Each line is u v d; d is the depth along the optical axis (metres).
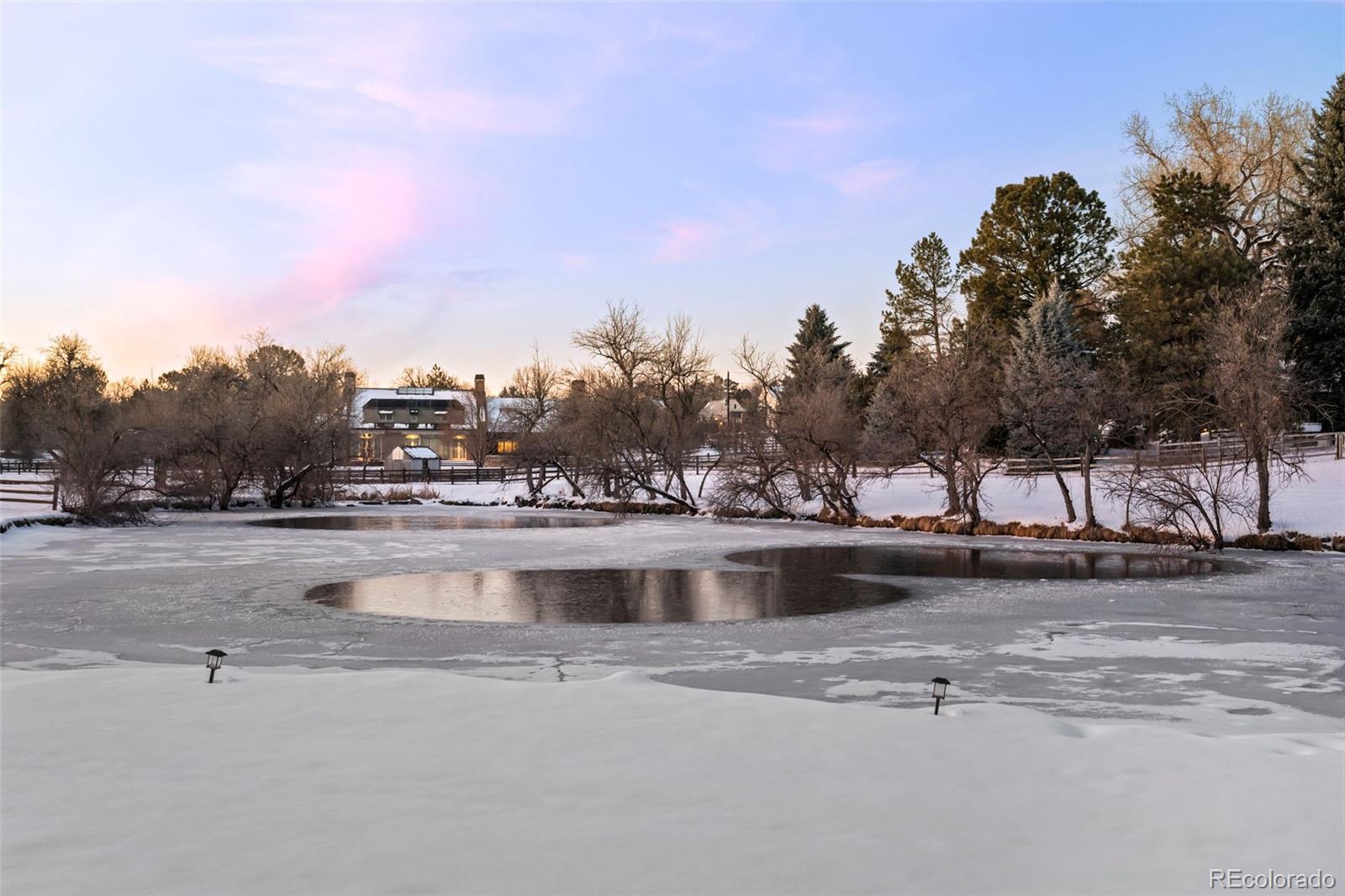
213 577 25.17
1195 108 53.72
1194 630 17.36
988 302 61.97
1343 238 46.47
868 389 71.06
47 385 100.69
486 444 95.06
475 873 4.99
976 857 5.34
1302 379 43.72
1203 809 6.21
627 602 20.92
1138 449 41.84
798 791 6.51
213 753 7.37
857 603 20.66
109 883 4.82
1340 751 7.80
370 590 22.77
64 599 21.14
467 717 8.78
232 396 76.19
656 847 5.40
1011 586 23.50
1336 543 30.48
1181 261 48.69
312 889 4.76
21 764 7.01
